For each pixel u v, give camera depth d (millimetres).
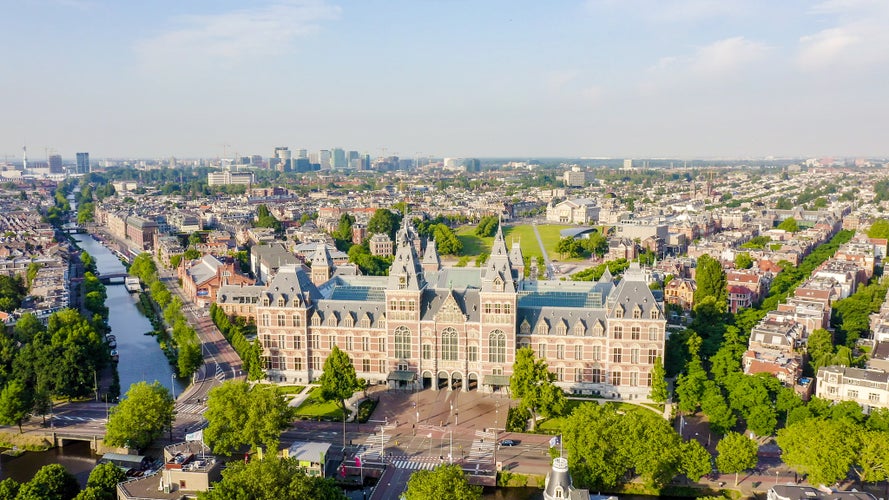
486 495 193875
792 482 191875
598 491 189250
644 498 188625
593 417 192625
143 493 176875
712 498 168500
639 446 182750
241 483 161375
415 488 164625
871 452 178500
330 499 167000
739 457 184375
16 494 173625
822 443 180125
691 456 183000
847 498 162500
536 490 195500
